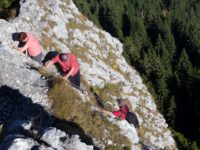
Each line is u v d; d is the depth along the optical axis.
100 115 12.77
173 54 105.38
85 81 21.91
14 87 12.13
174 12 143.75
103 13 126.56
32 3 21.44
